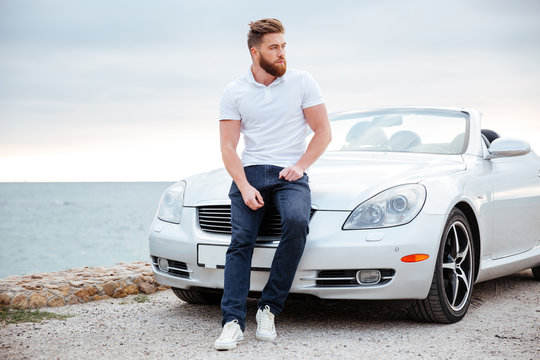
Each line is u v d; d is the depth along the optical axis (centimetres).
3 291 380
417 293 291
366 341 279
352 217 288
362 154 379
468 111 412
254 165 293
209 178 343
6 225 10962
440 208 297
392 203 289
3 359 261
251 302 379
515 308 360
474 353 260
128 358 259
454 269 317
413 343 276
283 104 293
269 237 295
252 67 298
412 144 385
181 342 285
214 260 304
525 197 399
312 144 291
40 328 318
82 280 415
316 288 288
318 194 299
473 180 341
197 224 318
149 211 16025
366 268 282
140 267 482
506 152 369
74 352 271
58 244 7169
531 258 415
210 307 372
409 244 283
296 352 261
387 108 427
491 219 356
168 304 385
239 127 301
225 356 256
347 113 436
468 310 352
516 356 255
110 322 333
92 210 16688
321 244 284
